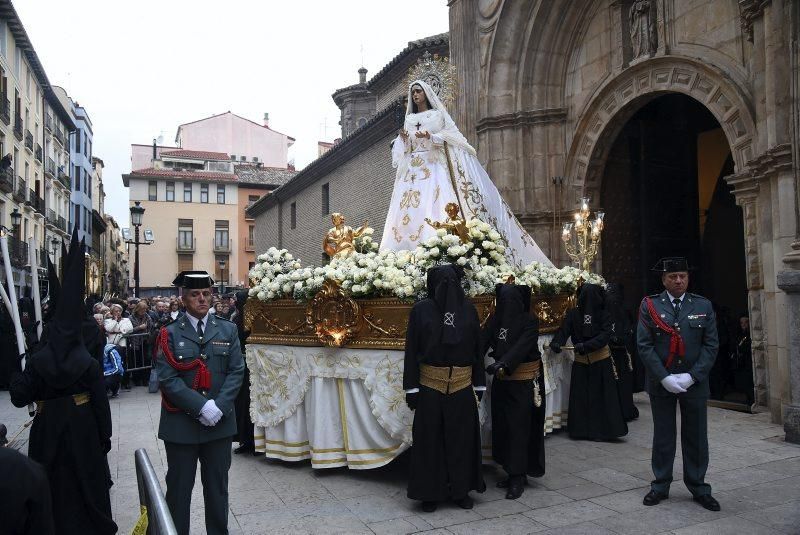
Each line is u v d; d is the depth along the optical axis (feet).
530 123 40.47
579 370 22.53
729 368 34.99
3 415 28.73
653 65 33.40
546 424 21.90
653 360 15.26
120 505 15.87
